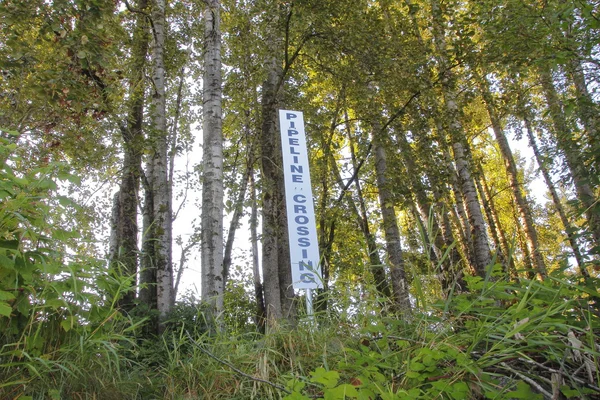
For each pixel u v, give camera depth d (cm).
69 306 307
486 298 259
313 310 383
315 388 271
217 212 863
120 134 945
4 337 291
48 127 803
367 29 1145
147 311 690
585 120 678
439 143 1277
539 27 824
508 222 2361
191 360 359
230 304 1449
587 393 204
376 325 280
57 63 715
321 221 1449
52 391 271
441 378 231
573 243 399
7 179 295
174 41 1335
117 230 1117
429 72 1229
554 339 243
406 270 509
